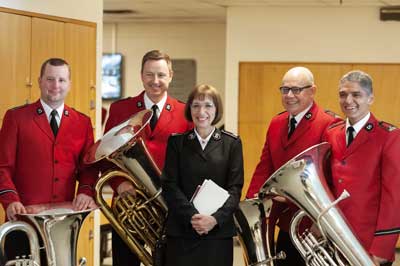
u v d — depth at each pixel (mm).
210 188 3604
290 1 8602
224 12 9953
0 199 3674
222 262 3639
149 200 3938
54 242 3586
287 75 3980
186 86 11438
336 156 3668
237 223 3855
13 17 5242
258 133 9188
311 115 3963
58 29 5676
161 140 4176
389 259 3508
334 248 3531
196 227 3541
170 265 3693
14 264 3521
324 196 3484
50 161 3816
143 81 4188
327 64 9008
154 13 10258
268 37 9086
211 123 3693
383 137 3555
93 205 3768
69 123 3891
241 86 9188
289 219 4008
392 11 8773
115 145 3734
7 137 3760
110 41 11586
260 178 4168
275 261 4031
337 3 8672
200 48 11352
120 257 4355
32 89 5438
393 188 3488
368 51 8938
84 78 5977
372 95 3605
